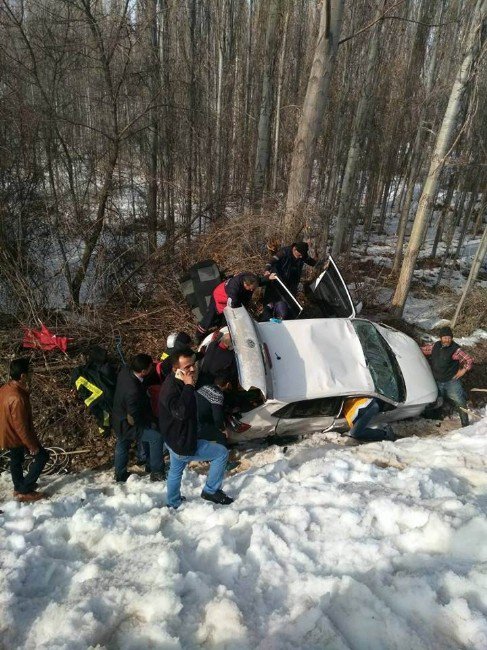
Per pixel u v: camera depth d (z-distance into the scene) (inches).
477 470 187.2
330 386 223.9
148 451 213.9
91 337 280.4
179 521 166.6
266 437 239.5
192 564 138.8
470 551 128.3
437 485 171.2
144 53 358.3
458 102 292.4
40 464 195.0
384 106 603.5
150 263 340.2
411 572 123.0
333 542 140.9
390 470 191.6
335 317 282.7
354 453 215.0
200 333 272.5
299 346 238.2
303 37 666.8
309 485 179.2
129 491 197.5
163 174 422.6
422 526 141.7
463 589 113.9
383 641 106.7
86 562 146.2
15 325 293.1
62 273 327.9
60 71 314.8
